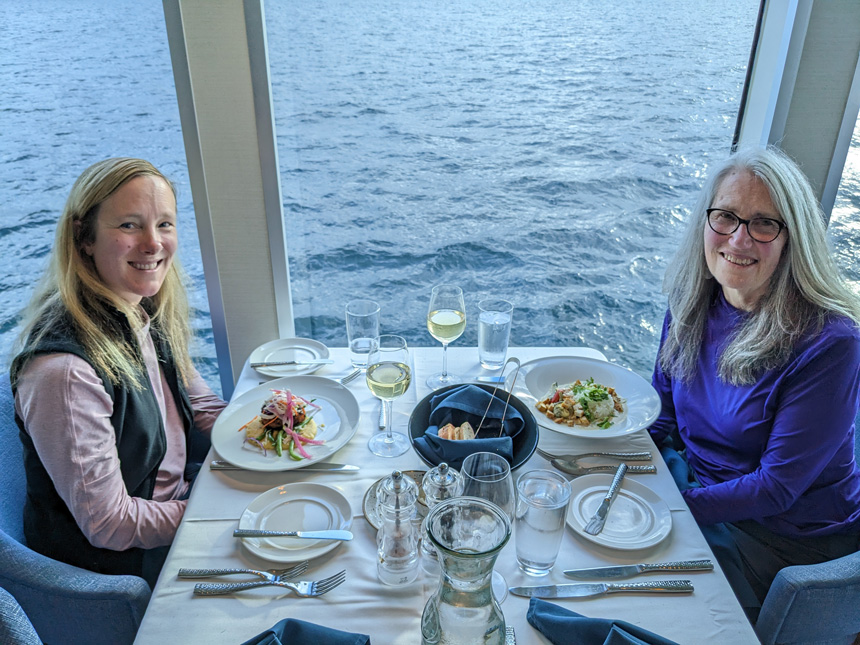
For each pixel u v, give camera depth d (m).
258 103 1.72
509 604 0.93
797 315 1.29
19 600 1.07
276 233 1.88
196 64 1.67
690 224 1.46
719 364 1.42
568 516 1.11
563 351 1.71
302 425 1.31
